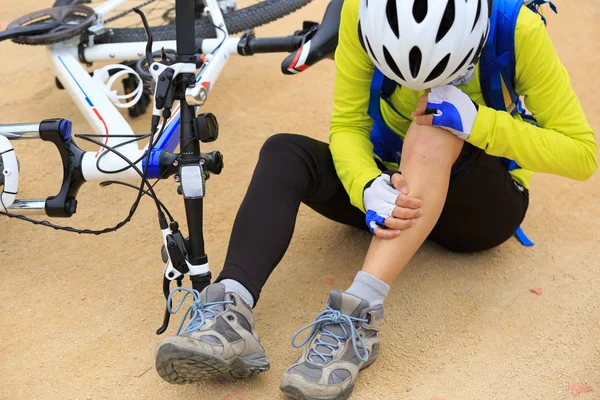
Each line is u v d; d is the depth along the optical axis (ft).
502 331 6.35
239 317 5.38
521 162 5.64
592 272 7.13
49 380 5.85
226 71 11.64
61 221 8.09
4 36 8.32
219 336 5.20
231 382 5.73
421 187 5.44
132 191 8.70
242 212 5.78
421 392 5.65
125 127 7.90
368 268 5.57
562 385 5.73
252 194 5.84
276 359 5.98
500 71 5.52
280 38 8.61
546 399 5.59
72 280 7.12
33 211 6.28
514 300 6.75
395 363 5.96
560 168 5.62
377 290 5.55
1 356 6.12
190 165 5.52
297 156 6.04
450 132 5.48
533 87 5.55
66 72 8.48
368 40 5.23
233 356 5.25
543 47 5.36
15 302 6.81
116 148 6.50
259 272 5.60
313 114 10.36
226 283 5.51
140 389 5.73
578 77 11.10
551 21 13.10
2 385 5.79
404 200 5.35
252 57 12.18
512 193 6.41
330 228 7.91
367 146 6.15
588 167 5.70
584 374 5.84
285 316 6.55
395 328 6.38
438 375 5.83
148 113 10.45
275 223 5.72
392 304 6.68
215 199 8.51
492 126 5.43
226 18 10.00
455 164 5.91
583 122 5.65
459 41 4.93
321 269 7.23
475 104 5.44
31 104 10.67
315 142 6.31
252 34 8.92
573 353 6.08
